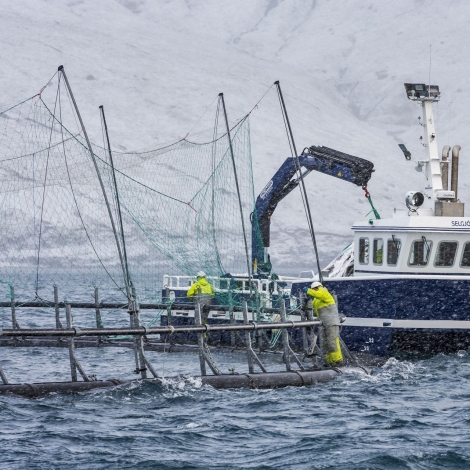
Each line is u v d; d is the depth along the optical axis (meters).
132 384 73.38
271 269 111.81
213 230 109.00
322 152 109.12
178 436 59.31
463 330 94.25
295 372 80.31
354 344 95.31
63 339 113.12
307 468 51.97
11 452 54.31
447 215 99.19
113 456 54.03
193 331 75.56
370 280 93.75
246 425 62.97
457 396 74.75
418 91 101.81
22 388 70.12
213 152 110.19
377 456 54.03
